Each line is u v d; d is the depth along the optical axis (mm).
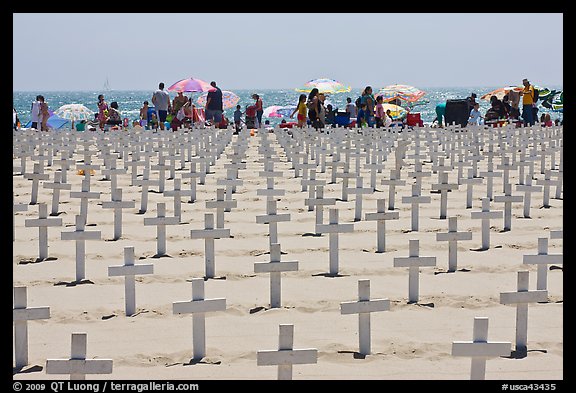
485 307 9383
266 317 8977
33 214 14766
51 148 22000
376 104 32062
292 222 13953
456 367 7582
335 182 18375
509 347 6875
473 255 11680
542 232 13219
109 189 17625
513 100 33938
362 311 7824
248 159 23250
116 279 10469
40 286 10180
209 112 31656
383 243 11859
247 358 7805
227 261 11320
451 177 19281
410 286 9531
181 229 13375
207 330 8562
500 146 23250
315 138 25047
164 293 9836
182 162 21188
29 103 164875
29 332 8547
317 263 11195
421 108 112812
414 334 8438
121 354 7891
